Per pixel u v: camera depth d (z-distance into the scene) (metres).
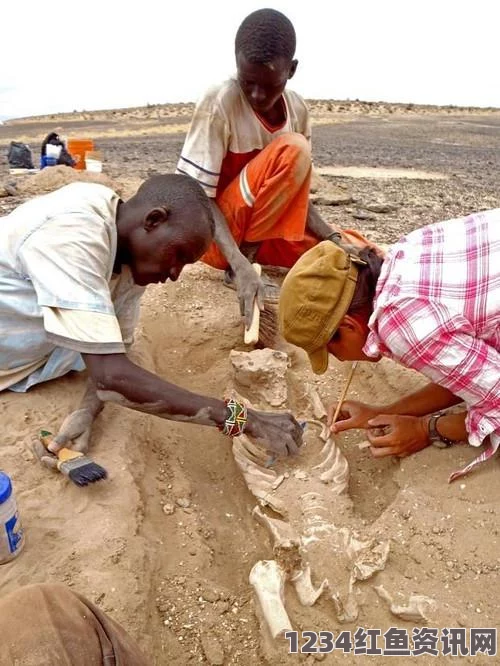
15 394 2.97
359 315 2.38
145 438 2.88
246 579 2.42
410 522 2.39
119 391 2.46
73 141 9.52
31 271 2.50
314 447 2.86
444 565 2.25
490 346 2.32
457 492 2.47
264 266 4.47
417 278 2.27
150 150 13.84
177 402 2.47
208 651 2.09
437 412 2.84
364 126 21.88
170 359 3.63
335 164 11.52
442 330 2.21
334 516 2.53
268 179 3.55
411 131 20.00
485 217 2.42
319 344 2.38
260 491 2.67
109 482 2.53
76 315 2.42
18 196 6.95
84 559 2.19
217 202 3.79
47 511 2.38
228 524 2.68
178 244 2.54
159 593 2.24
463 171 10.97
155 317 3.87
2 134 20.70
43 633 1.09
